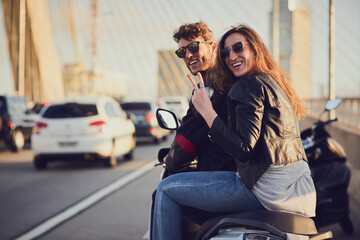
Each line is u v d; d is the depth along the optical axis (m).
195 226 2.68
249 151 2.09
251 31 2.41
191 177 2.35
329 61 11.92
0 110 13.91
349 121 10.95
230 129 2.16
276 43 29.44
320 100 21.28
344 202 4.06
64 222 5.07
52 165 10.51
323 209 3.94
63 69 46.44
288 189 2.18
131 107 15.73
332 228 4.69
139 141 17.30
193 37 2.91
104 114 9.84
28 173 9.17
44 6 42.91
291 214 2.18
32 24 41.34
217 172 2.33
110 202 6.12
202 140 2.49
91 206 5.89
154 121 15.69
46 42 42.47
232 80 2.46
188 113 2.52
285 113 2.19
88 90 46.50
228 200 2.24
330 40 11.95
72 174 8.90
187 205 2.38
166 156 2.71
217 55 2.46
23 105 15.20
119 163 10.63
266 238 2.13
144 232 4.60
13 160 11.73
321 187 3.98
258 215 2.17
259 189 2.17
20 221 5.15
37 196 6.65
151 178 8.21
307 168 2.26
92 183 7.75
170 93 62.84
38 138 9.61
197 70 2.93
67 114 9.69
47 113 9.79
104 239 4.37
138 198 6.38
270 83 2.22
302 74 48.62
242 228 2.23
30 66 40.88
